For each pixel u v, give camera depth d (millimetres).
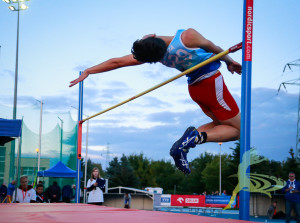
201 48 2846
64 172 12102
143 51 2887
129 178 47438
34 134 13375
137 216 1865
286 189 6941
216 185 37438
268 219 16297
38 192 8898
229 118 2896
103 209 2584
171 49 2854
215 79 2852
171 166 56219
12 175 9867
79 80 3609
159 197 22109
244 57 2693
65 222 1501
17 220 1581
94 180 7594
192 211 24625
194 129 2801
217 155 39812
